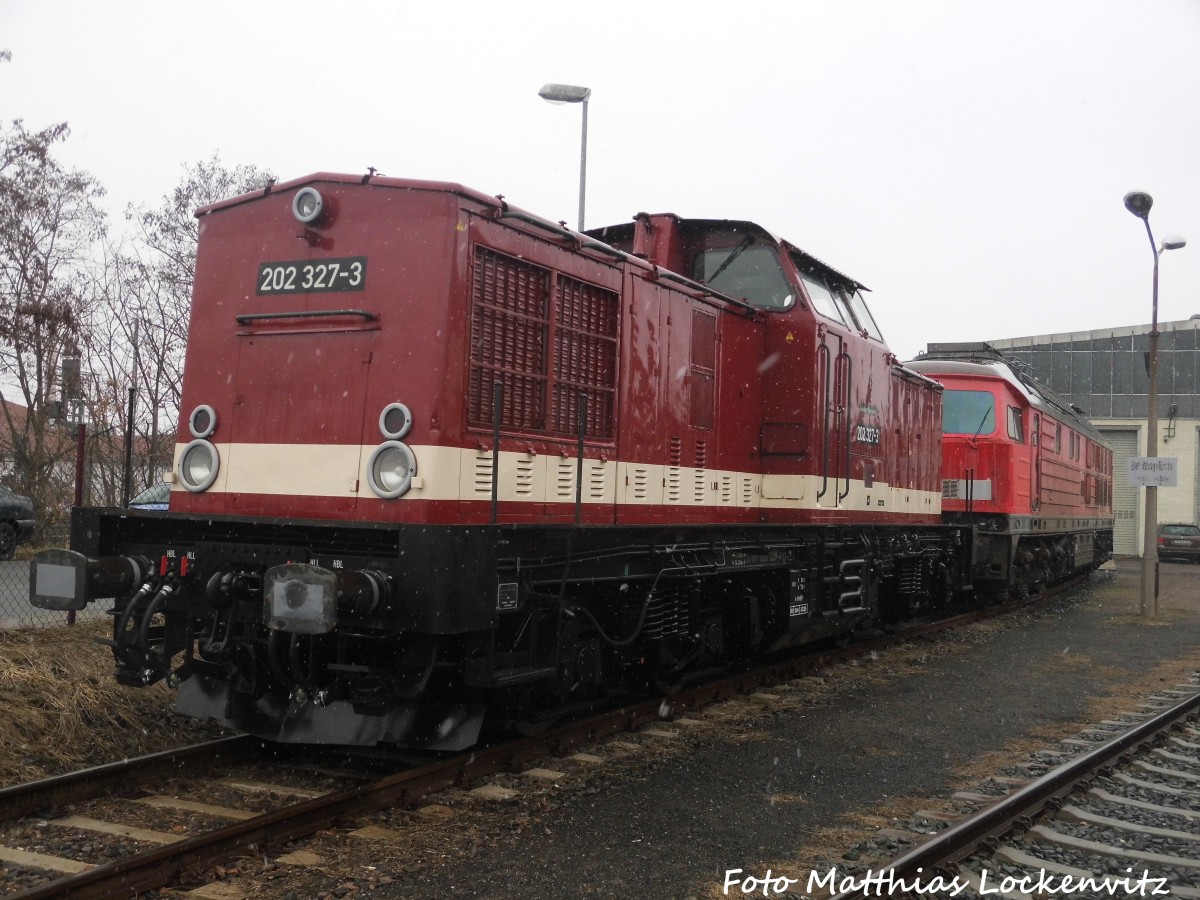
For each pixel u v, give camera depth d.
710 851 4.86
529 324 6.32
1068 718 8.13
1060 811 5.50
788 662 9.80
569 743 6.63
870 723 7.79
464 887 4.32
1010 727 7.76
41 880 4.24
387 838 4.86
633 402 7.25
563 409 6.61
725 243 9.27
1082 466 22.39
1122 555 38.06
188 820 5.07
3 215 19.42
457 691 5.95
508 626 6.18
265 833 4.66
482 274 5.93
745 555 8.34
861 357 10.30
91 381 18.06
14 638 7.68
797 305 9.04
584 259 6.80
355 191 6.00
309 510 5.84
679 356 7.84
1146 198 15.28
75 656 7.48
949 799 5.82
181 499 6.30
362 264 5.91
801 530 9.14
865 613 10.71
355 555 5.44
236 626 5.81
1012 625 14.38
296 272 6.12
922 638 12.66
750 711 8.09
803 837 5.11
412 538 5.23
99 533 6.17
